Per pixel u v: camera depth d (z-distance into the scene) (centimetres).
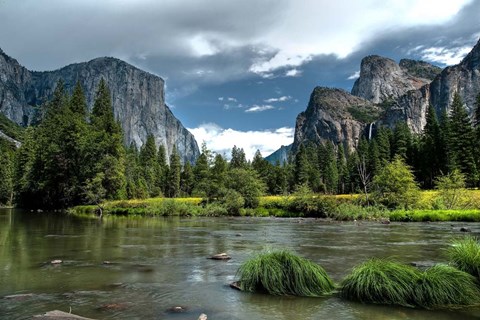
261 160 13288
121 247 1989
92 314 853
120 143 7694
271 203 6025
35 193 7688
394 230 3042
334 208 5116
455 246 1160
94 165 6794
